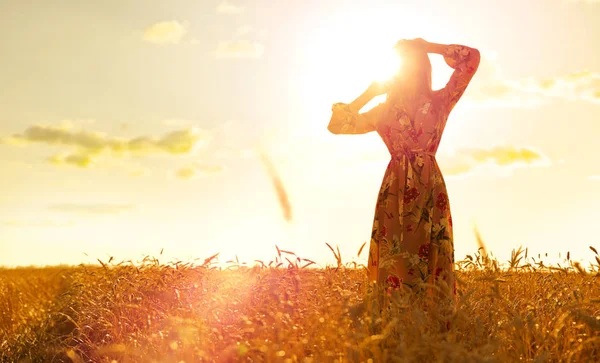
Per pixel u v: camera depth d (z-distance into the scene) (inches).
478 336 128.3
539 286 179.9
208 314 158.2
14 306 269.9
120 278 198.7
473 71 184.9
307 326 136.6
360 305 132.6
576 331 137.9
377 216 187.6
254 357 127.5
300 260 164.6
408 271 176.4
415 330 125.1
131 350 143.2
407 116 184.2
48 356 183.6
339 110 190.5
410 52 187.0
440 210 181.5
